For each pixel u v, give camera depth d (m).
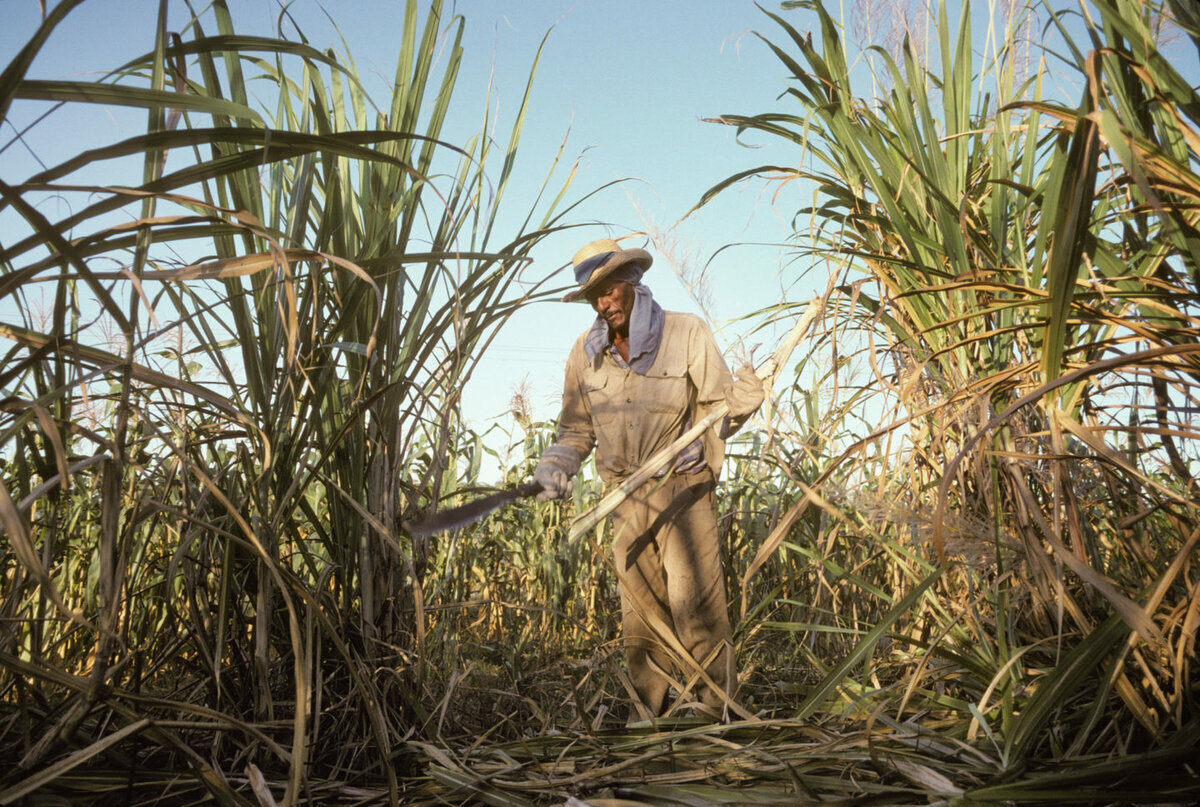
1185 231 1.77
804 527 4.26
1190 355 1.85
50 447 1.95
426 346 2.73
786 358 2.66
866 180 3.01
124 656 2.10
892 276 2.91
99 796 1.95
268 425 2.39
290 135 1.62
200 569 2.42
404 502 3.12
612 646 3.88
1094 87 1.48
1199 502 2.17
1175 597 2.30
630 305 3.47
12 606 2.06
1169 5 1.71
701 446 3.49
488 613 4.84
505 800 2.18
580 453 3.67
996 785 1.88
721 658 3.39
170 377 1.89
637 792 2.18
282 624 2.53
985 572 2.78
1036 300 2.14
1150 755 1.75
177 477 2.41
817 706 2.46
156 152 1.70
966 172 2.87
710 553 3.44
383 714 2.54
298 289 2.54
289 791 1.74
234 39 1.76
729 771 2.32
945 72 2.86
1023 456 1.99
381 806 2.23
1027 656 2.59
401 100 2.63
